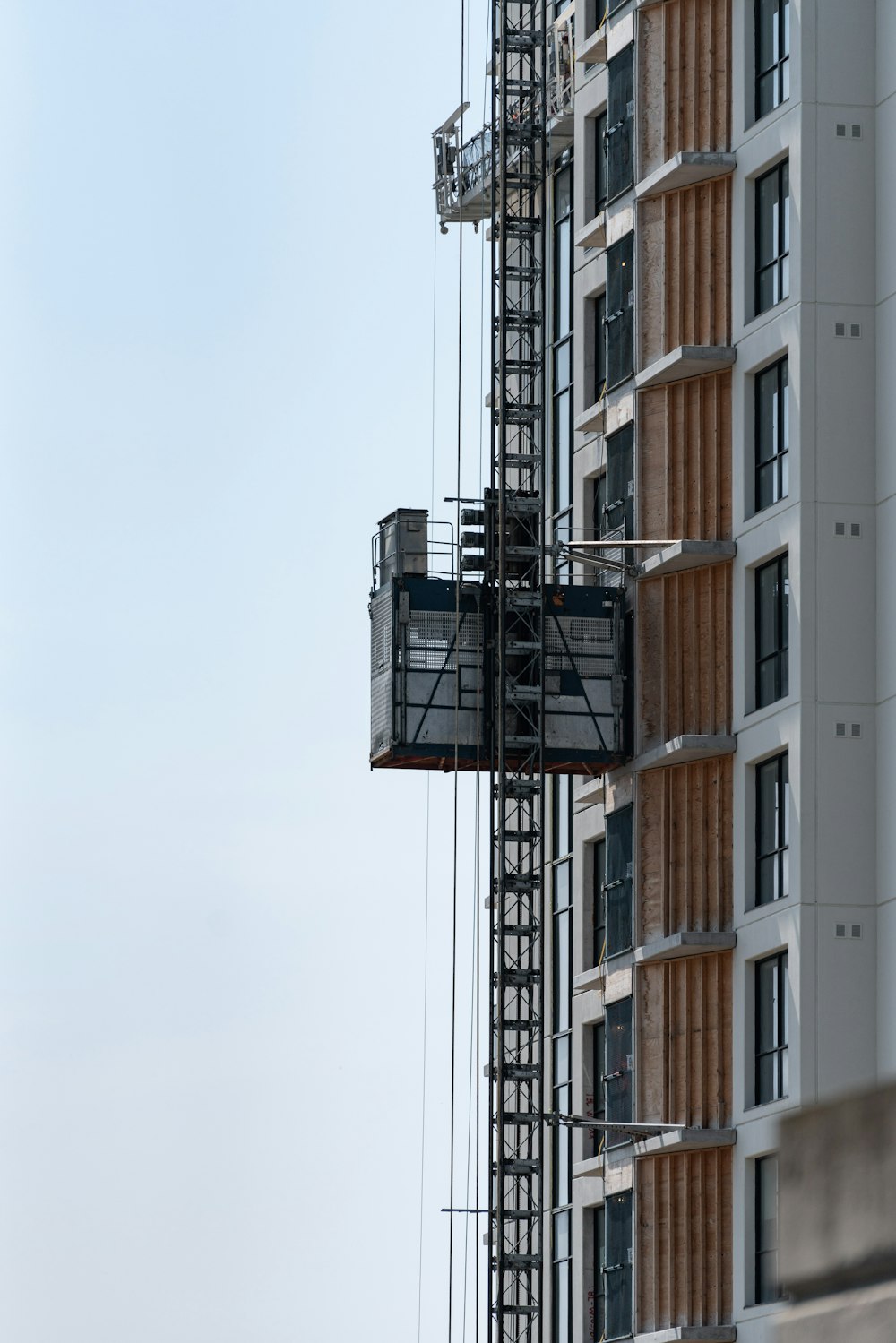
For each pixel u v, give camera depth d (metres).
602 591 93.12
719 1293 81.81
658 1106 85.88
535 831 106.44
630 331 93.31
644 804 89.31
